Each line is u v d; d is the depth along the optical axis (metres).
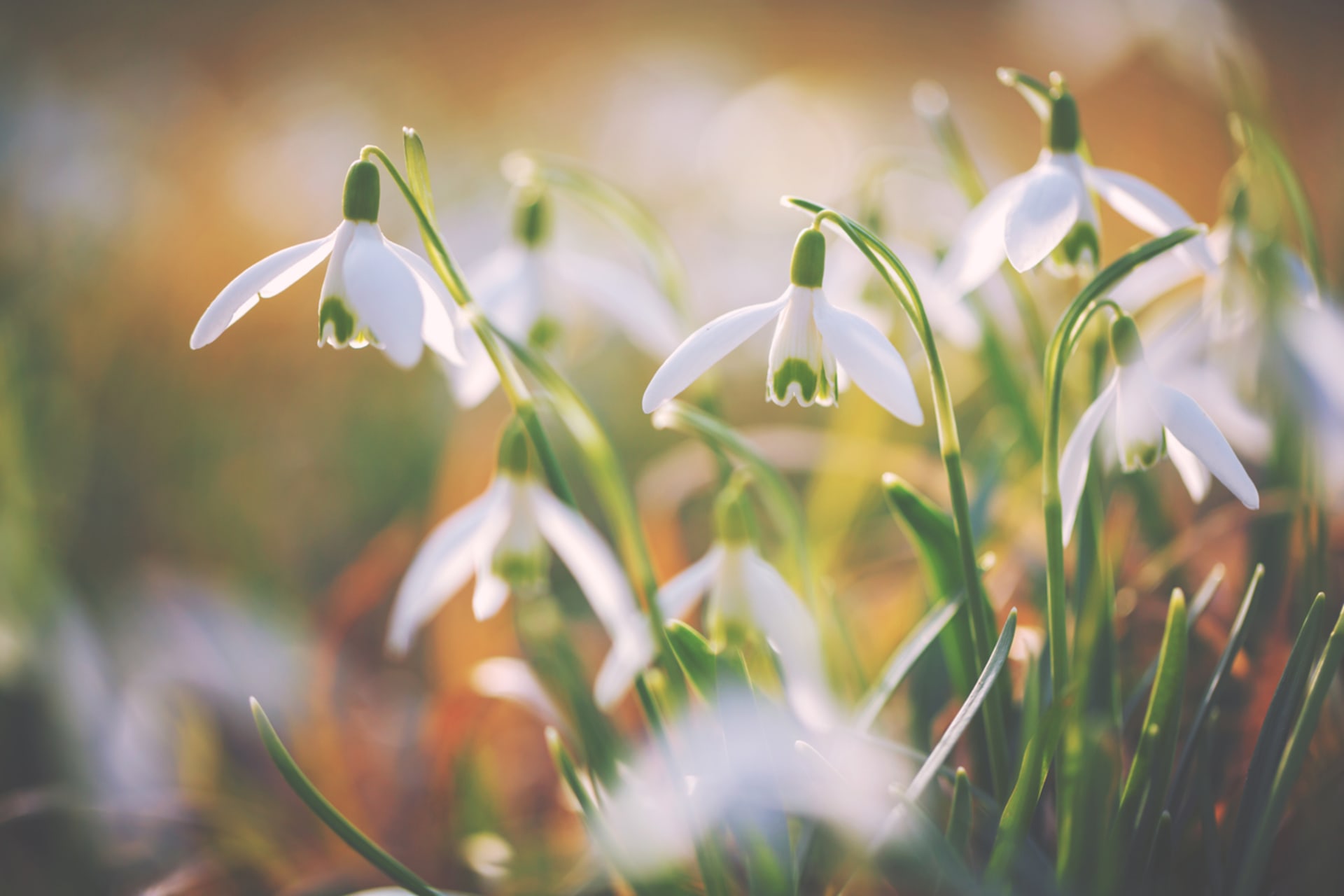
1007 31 1.46
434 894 0.34
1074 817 0.34
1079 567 0.36
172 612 0.52
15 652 0.46
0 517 0.49
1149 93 1.16
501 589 0.38
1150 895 0.34
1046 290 0.48
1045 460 0.33
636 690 0.35
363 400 0.80
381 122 1.37
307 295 0.98
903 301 0.33
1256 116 0.38
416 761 0.44
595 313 0.71
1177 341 0.39
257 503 0.69
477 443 0.51
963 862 0.33
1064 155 0.35
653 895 0.35
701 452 0.54
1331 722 0.37
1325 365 0.38
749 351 0.84
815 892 0.36
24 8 1.27
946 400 0.33
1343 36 1.11
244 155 1.18
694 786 0.35
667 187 1.18
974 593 0.34
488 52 1.55
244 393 0.83
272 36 1.53
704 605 0.48
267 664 0.49
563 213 0.82
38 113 1.03
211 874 0.41
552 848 0.41
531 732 0.46
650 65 1.50
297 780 0.34
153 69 1.26
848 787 0.33
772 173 1.18
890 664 0.39
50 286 0.78
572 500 0.35
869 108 1.33
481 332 0.34
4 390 0.54
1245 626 0.34
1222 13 0.40
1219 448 0.33
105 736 0.46
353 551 0.66
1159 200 0.35
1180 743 0.37
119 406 0.76
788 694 0.37
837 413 0.52
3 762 0.46
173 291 0.93
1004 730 0.35
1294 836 0.36
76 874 0.42
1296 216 0.38
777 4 1.57
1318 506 0.38
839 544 0.49
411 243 0.99
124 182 1.00
